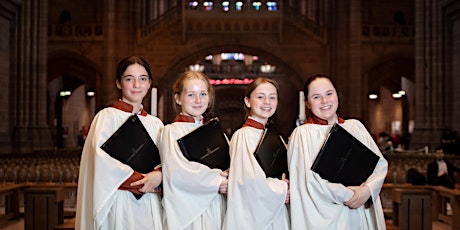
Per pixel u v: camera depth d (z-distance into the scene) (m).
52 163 15.33
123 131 4.57
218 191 4.68
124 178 4.44
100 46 33.03
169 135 4.66
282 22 33.72
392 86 39.16
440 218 11.99
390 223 10.27
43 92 26.02
